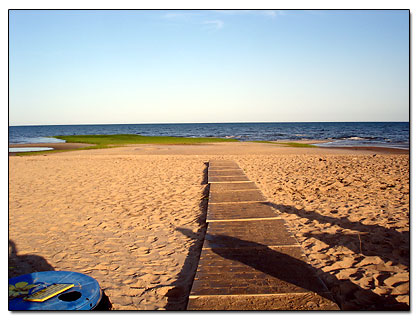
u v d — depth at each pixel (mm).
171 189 8672
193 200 7418
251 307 2881
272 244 4250
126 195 8156
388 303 3051
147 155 18625
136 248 4781
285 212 6168
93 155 19203
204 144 29812
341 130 73062
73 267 4176
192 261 4238
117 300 3324
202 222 5801
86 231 5582
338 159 14695
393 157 15242
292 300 2967
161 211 6637
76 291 2811
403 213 5809
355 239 4660
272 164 13273
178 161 15117
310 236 4883
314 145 28375
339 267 3826
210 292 3115
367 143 32625
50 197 8109
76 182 10148
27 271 4070
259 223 5160
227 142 32406
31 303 2549
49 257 4512
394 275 3568
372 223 5305
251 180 9398
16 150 26953
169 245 4844
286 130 81438
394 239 4586
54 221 6156
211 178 9648
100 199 7801
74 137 40281
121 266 4188
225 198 6965
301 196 7457
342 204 6613
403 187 8094
